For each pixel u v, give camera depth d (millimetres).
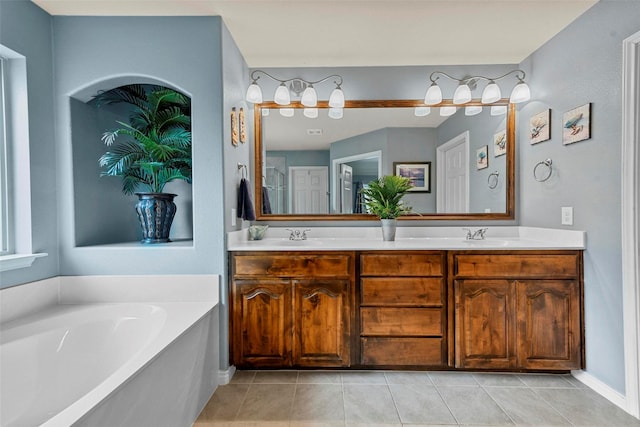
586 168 1821
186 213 2445
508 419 1554
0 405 1343
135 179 2168
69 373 1555
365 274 1920
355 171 2500
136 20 1883
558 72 2037
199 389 1619
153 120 2088
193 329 1552
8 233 1665
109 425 969
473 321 1893
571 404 1664
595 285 1779
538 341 1872
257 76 2477
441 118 2475
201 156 1888
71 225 1888
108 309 1765
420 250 1914
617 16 1620
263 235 2348
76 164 1932
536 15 1859
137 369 1104
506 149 2451
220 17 1875
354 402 1686
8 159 1675
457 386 1832
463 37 2092
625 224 1596
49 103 1832
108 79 1888
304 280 1927
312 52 2270
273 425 1518
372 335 1918
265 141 2496
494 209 2461
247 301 1929
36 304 1726
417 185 2484
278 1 1735
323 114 2494
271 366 1934
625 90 1579
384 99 2480
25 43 1684
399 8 1800
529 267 1881
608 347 1704
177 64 1882
